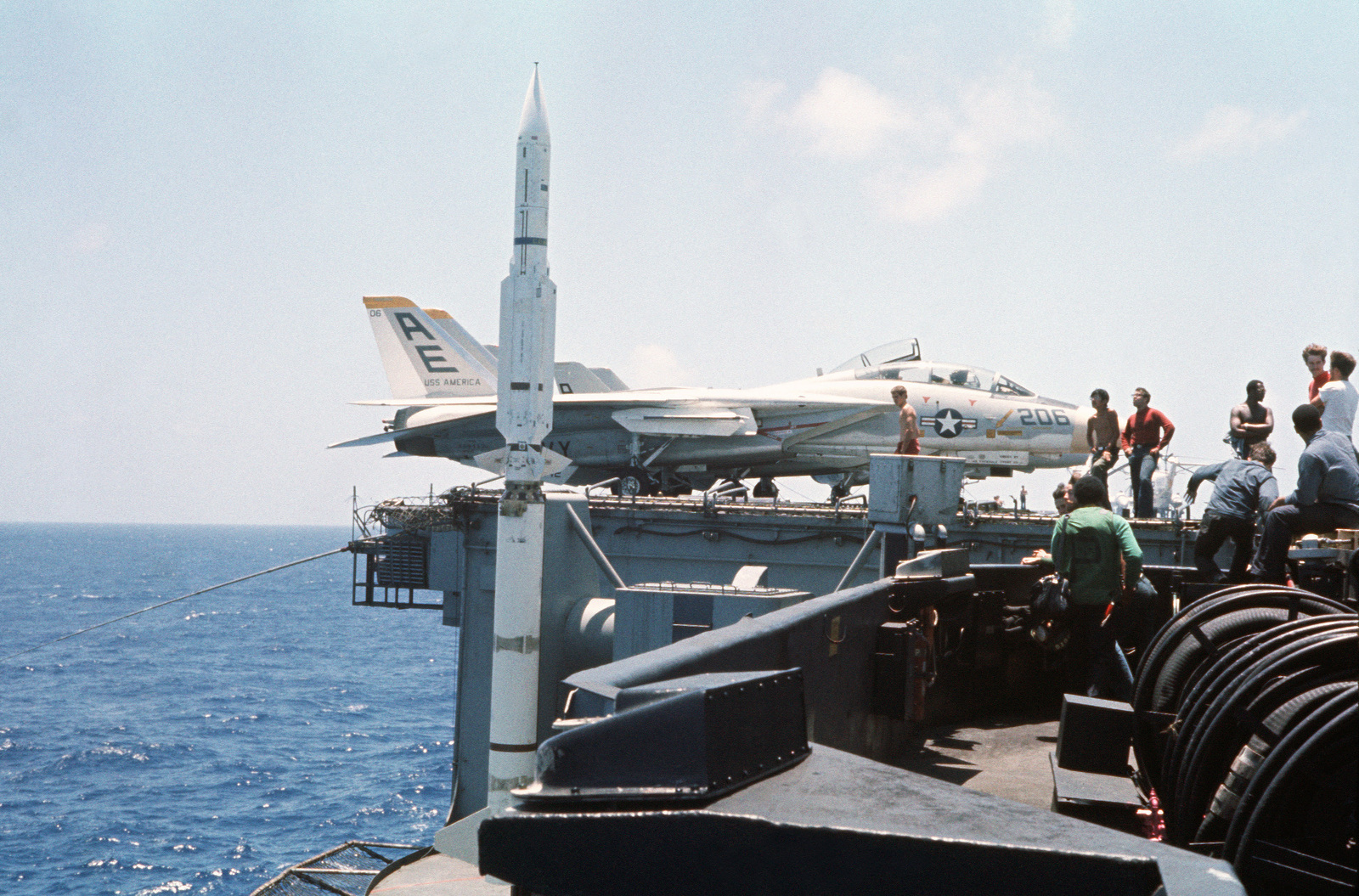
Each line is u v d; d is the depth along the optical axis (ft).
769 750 8.21
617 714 7.85
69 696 228.43
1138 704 19.60
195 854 116.57
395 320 143.13
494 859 7.70
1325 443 23.15
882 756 21.47
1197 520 62.69
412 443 123.24
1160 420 63.31
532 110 49.49
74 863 112.98
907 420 76.43
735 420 110.22
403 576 81.05
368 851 59.93
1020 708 27.99
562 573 43.39
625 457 117.80
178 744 176.04
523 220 48.24
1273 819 11.60
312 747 175.73
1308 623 15.49
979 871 6.54
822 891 6.82
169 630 378.12
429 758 166.40
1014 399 111.65
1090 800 14.44
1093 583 23.52
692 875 7.11
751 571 27.76
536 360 47.70
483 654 76.69
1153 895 6.07
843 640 18.83
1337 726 11.05
